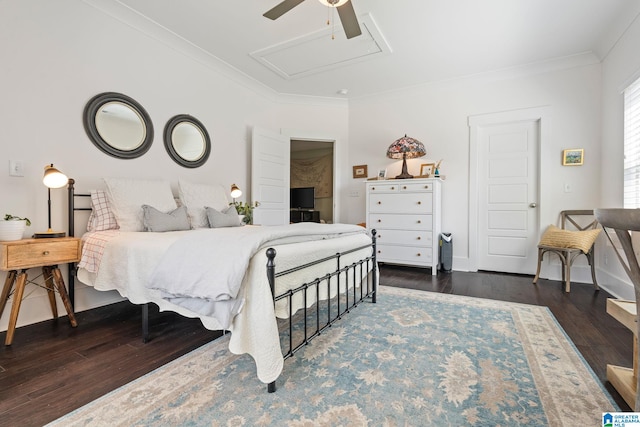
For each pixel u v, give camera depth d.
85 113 2.46
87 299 2.49
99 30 2.54
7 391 1.35
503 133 3.86
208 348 1.78
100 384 1.41
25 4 2.12
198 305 1.41
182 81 3.26
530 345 1.79
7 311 2.04
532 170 3.71
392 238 4.04
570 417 1.17
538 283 3.32
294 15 2.70
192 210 2.89
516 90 3.74
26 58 2.13
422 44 3.16
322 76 4.00
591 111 3.37
